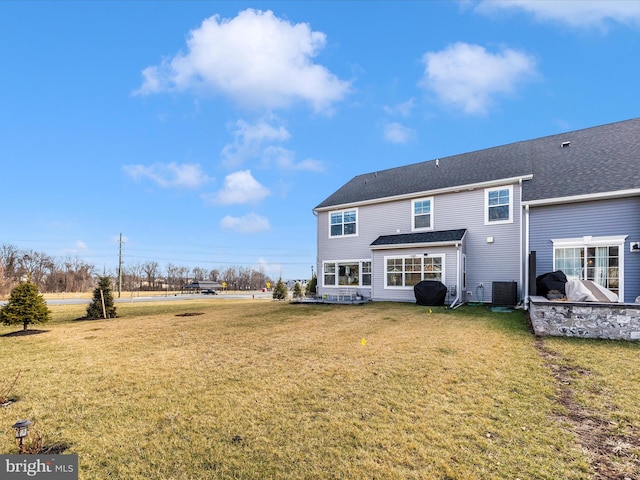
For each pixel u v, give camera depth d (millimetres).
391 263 16016
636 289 10398
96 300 13766
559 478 2744
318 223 20125
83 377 5316
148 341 8039
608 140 13672
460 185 14891
